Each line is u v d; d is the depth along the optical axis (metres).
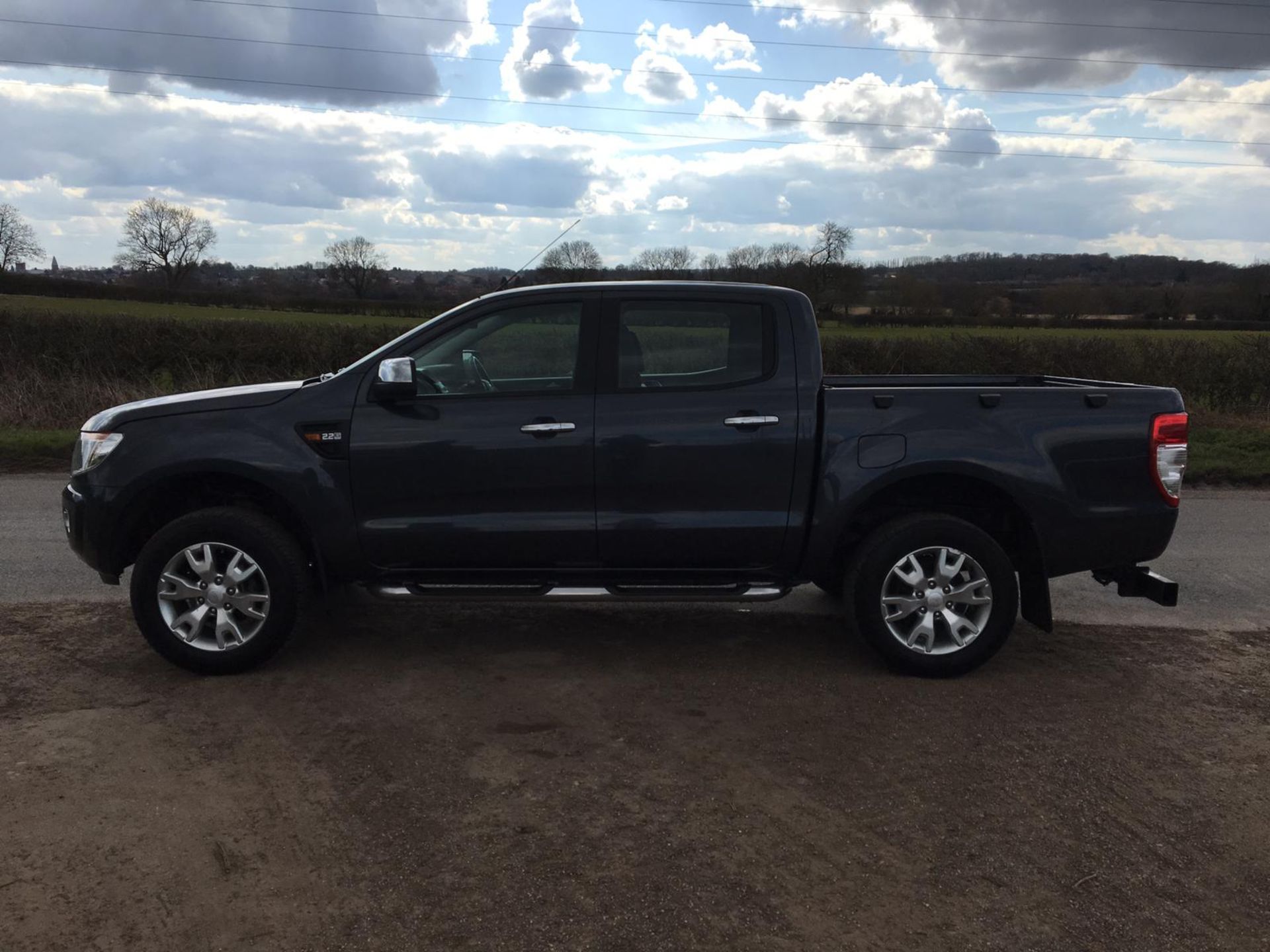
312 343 15.68
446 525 4.60
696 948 2.66
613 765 3.74
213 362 15.39
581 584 4.79
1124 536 4.70
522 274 5.19
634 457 4.57
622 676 4.68
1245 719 4.29
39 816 3.28
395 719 4.13
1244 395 15.37
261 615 4.55
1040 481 4.61
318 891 2.89
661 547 4.65
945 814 3.41
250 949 2.63
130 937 2.66
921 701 4.42
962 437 4.60
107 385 14.45
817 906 2.86
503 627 5.41
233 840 3.16
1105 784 3.66
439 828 3.25
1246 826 3.38
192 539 4.52
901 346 16.80
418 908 2.82
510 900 2.86
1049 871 3.08
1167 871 3.10
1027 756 3.88
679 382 4.68
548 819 3.33
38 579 6.21
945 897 2.92
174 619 4.56
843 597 4.80
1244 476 10.77
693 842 3.20
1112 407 4.69
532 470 4.58
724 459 4.59
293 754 3.78
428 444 4.56
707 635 5.33
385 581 4.77
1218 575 6.87
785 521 4.64
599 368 4.65
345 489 4.59
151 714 4.14
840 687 4.58
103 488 4.57
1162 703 4.45
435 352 4.69
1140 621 5.75
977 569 4.61
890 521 4.70
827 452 4.59
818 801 3.48
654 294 4.70
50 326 14.84
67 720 4.06
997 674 4.80
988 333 17.34
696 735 4.02
